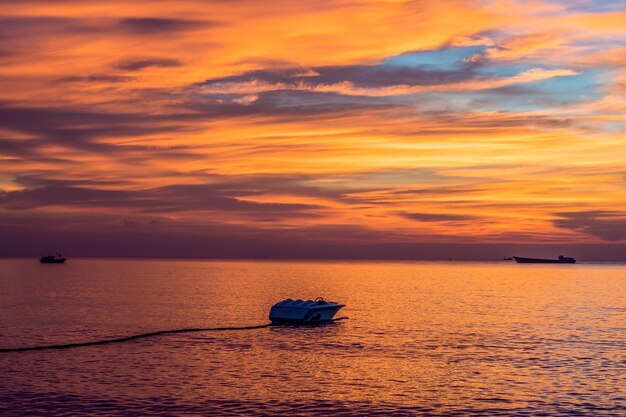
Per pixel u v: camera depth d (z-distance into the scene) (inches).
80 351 1923.0
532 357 1876.2
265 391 1432.1
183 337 2235.5
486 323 2753.4
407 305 3695.9
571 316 3100.4
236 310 3294.8
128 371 1627.7
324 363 1764.3
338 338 2251.5
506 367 1721.2
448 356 1888.5
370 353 1936.5
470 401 1365.7
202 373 1614.2
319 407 1309.1
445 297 4431.6
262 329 2486.5
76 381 1510.8
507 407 1320.1
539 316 3090.6
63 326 2561.5
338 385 1498.5
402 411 1288.1
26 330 2429.9
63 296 4200.3
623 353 1955.0
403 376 1600.6
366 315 3063.5
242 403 1328.7
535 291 5310.0
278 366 1716.3
